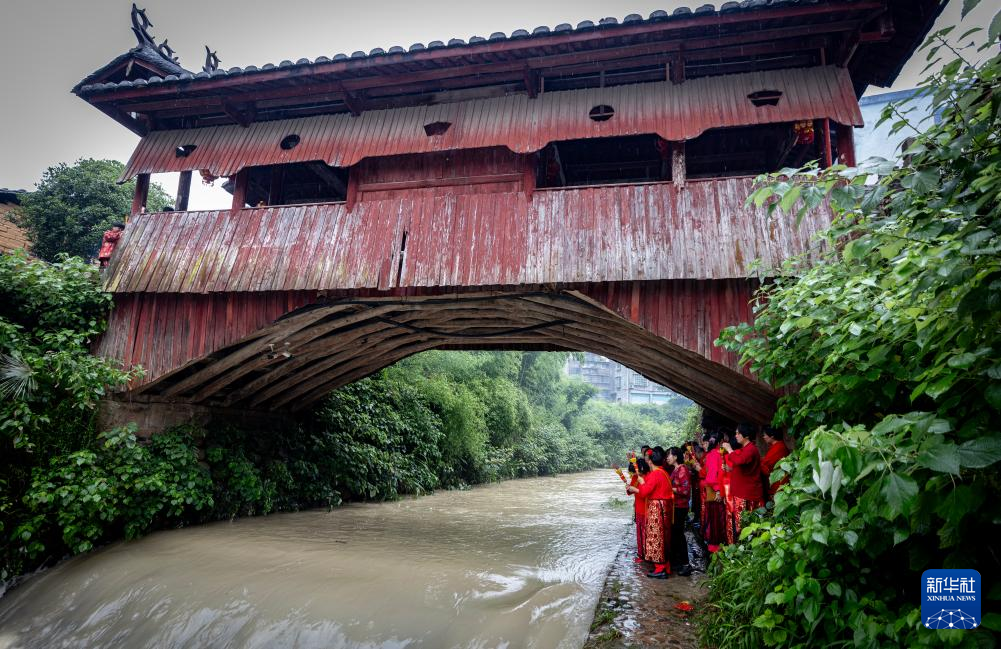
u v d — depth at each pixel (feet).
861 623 10.12
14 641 20.49
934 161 9.02
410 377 61.77
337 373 40.63
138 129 32.89
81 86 31.37
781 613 12.57
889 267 11.73
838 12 22.25
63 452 27.14
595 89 26.86
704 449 28.37
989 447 7.29
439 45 25.04
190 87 28.68
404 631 17.08
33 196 50.31
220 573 22.29
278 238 28.60
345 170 36.14
